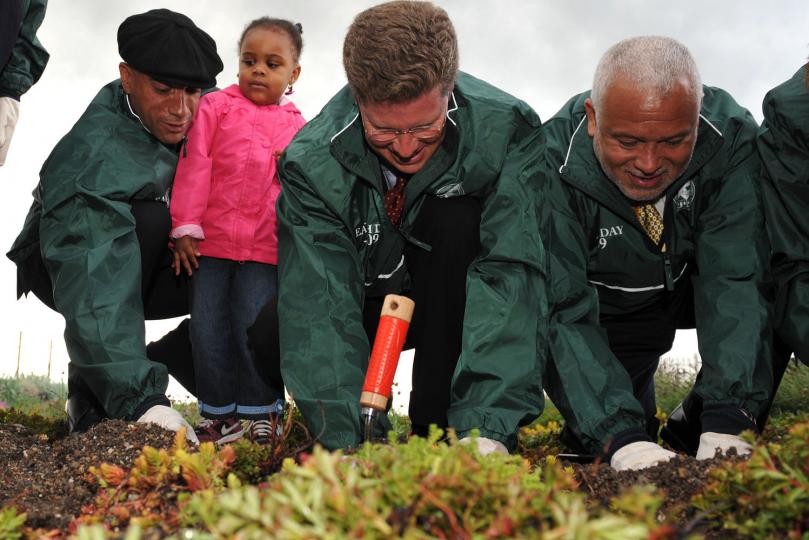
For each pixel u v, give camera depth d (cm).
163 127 352
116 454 275
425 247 304
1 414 440
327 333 289
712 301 303
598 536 124
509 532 135
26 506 232
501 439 265
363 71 255
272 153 404
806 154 302
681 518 206
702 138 305
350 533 130
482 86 313
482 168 296
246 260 391
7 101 385
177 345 418
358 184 309
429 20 256
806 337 304
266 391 377
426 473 153
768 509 174
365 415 240
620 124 271
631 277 333
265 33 420
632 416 283
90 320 317
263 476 235
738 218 310
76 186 334
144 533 161
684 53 271
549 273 308
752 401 286
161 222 356
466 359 275
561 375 292
